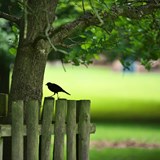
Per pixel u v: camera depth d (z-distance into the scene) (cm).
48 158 834
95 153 2122
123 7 957
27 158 813
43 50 920
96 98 5628
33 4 930
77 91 6325
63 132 851
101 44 1100
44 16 927
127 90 6719
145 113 4388
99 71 10538
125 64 1299
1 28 1878
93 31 1095
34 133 814
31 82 917
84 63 1102
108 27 947
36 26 920
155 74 9769
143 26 1157
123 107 4862
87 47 1098
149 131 3120
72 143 867
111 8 956
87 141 891
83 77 8731
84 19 942
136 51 1407
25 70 916
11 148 840
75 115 870
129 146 2373
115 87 7100
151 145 2417
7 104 923
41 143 834
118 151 2192
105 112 4441
